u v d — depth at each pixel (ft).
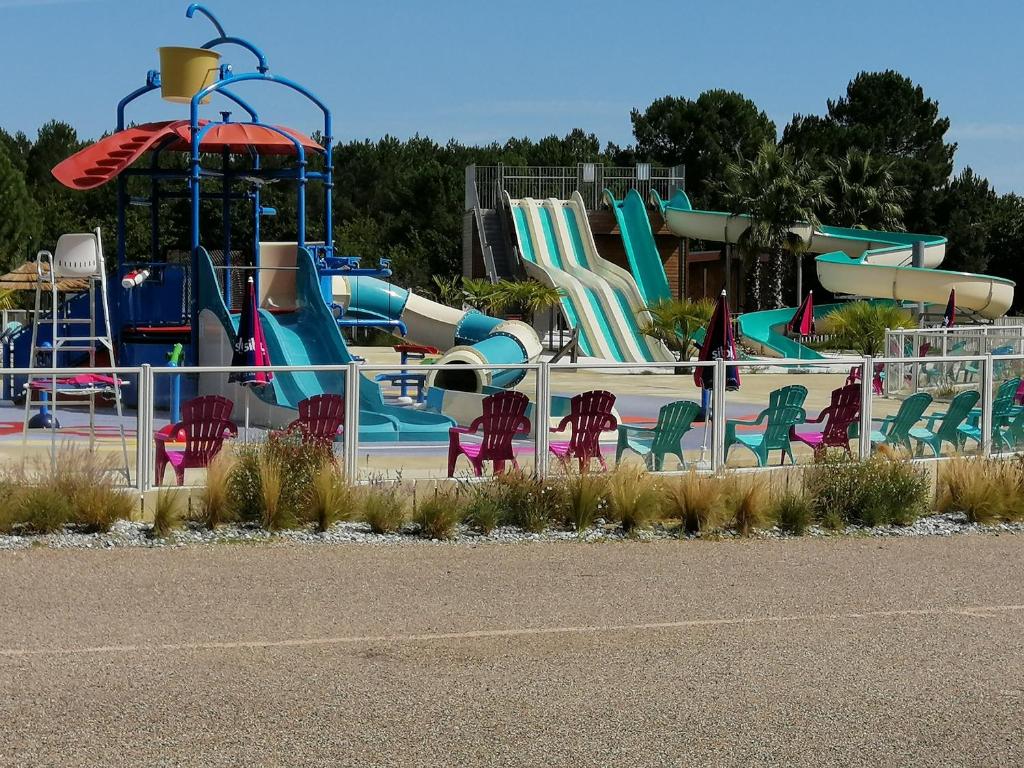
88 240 60.44
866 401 54.54
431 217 283.79
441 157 339.16
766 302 253.44
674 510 44.21
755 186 194.29
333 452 46.11
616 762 20.93
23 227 213.25
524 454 55.62
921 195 279.28
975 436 58.18
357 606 31.32
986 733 22.61
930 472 52.90
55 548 37.65
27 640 27.53
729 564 37.47
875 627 29.99
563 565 36.88
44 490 40.50
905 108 336.29
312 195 300.40
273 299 90.84
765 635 29.07
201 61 86.79
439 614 30.66
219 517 41.11
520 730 22.34
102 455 44.37
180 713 22.86
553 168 204.23
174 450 52.21
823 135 310.65
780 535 42.70
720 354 66.18
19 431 65.41
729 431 52.95
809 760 21.20
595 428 50.88
